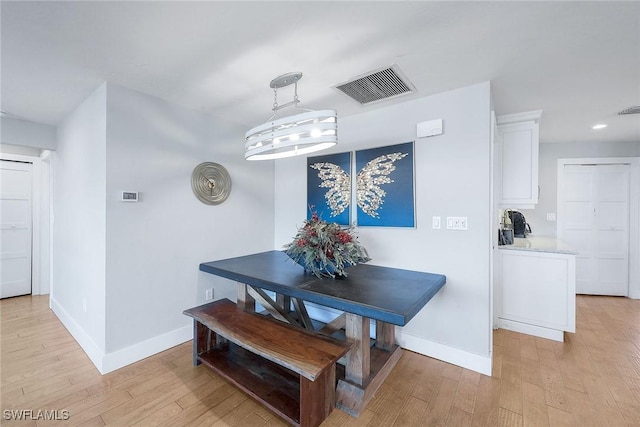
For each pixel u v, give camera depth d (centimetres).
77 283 264
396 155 254
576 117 295
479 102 216
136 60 186
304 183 330
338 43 167
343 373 206
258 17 144
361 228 278
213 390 195
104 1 131
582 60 184
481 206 216
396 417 170
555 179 418
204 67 195
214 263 273
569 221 415
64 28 152
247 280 224
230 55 180
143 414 172
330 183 301
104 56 180
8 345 256
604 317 324
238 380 188
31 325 299
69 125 284
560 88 226
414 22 148
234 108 271
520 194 282
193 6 135
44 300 385
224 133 300
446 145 231
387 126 262
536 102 254
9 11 137
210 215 286
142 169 235
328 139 163
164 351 246
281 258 300
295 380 189
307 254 214
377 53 178
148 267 238
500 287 294
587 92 233
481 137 215
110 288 216
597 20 145
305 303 327
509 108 268
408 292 183
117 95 220
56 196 323
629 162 395
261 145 187
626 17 142
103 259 216
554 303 268
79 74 204
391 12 140
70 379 205
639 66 191
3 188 391
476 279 218
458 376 210
